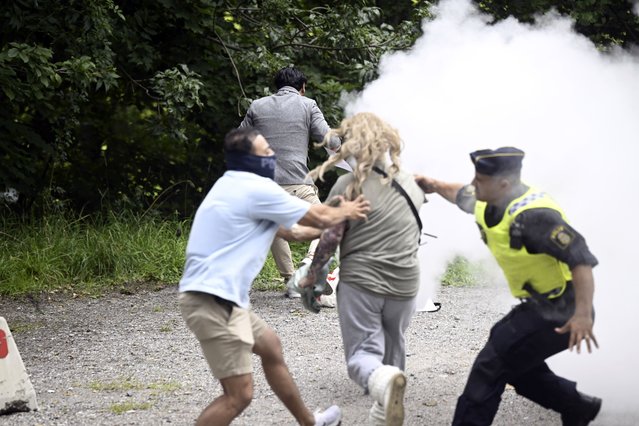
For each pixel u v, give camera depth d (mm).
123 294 8812
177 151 12188
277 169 7883
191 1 10766
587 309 3912
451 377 5863
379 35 10945
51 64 9094
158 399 5484
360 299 4359
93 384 5855
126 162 12078
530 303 4094
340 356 6426
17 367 5238
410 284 4402
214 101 11039
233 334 4109
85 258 9234
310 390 5586
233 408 4152
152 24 10734
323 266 4441
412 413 5102
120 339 7086
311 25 11016
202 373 6094
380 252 4348
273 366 4418
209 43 11320
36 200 10648
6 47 9633
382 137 4371
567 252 3906
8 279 8805
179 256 9570
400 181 4422
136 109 12328
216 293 4066
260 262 4199
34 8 9750
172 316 7887
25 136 10289
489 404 4176
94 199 11633
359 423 4938
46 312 8070
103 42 9812
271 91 11148
